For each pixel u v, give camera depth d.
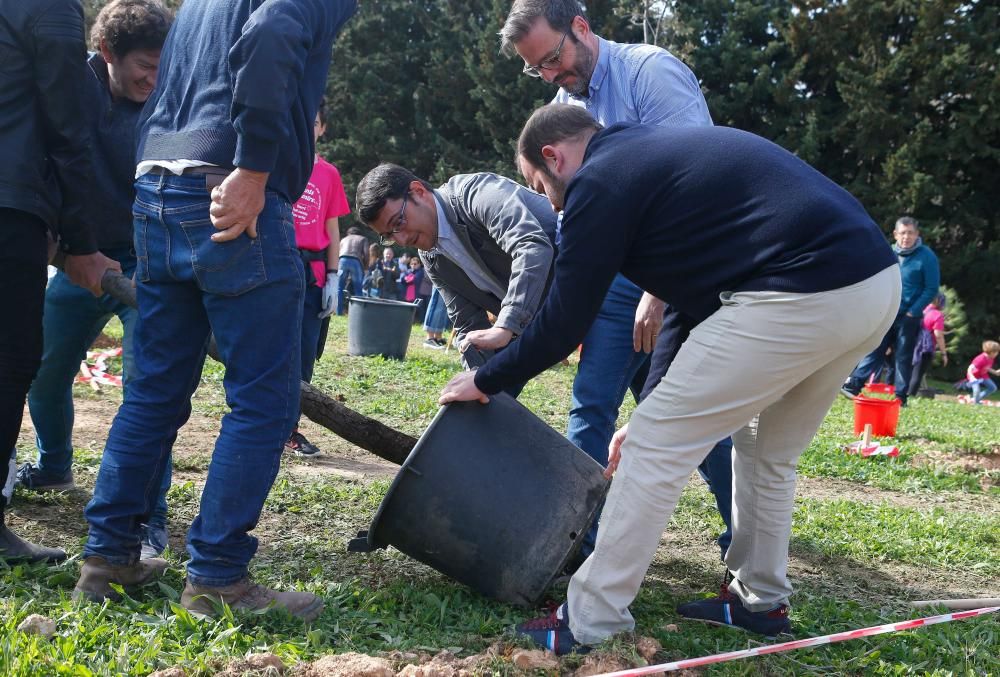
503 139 31.00
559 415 8.73
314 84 2.95
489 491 3.17
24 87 3.11
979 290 27.12
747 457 3.17
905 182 27.31
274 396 2.93
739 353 2.69
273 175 2.88
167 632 2.73
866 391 9.15
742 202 2.69
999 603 3.79
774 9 29.09
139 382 3.06
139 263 3.03
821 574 4.32
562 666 2.78
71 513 4.05
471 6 32.91
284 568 3.57
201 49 2.89
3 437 3.21
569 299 2.78
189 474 5.06
